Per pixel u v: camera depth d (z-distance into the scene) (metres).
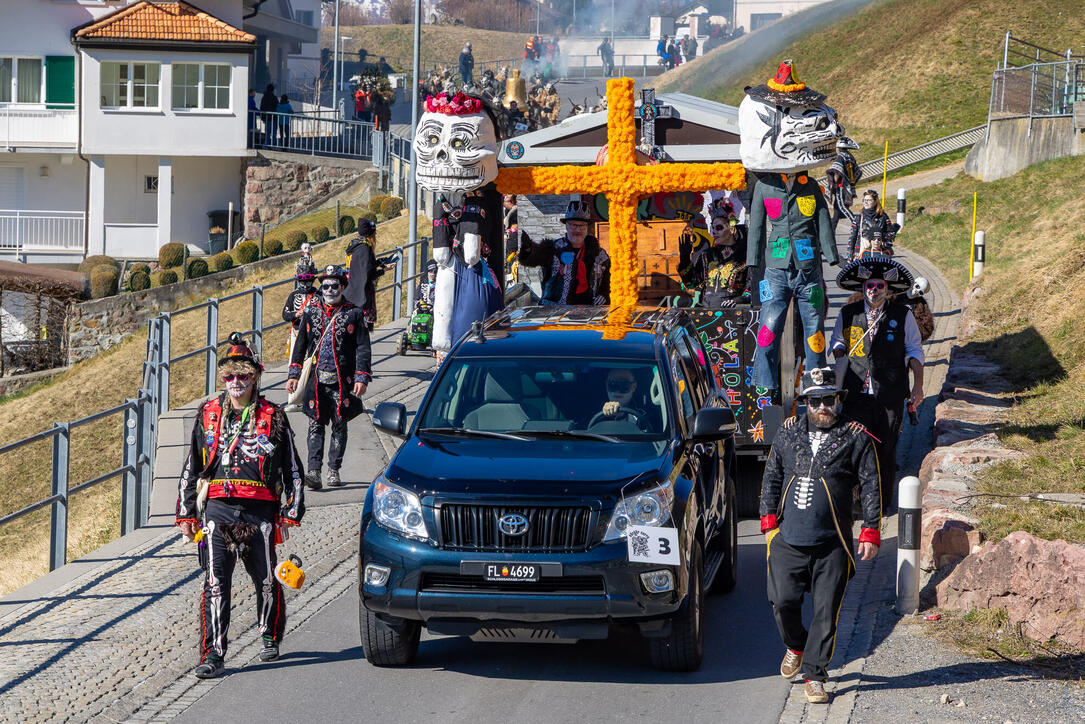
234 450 20.61
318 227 103.94
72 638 22.66
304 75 198.50
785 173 29.69
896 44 148.75
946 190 85.44
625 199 32.72
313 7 196.50
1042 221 61.09
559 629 19.42
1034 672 20.12
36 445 68.12
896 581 24.20
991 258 58.53
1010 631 21.61
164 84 115.25
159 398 42.66
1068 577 21.16
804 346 31.00
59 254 120.75
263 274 95.50
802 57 162.25
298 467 20.92
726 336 30.38
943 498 25.77
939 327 50.34
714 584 25.30
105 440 68.56
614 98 32.25
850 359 29.67
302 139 121.62
